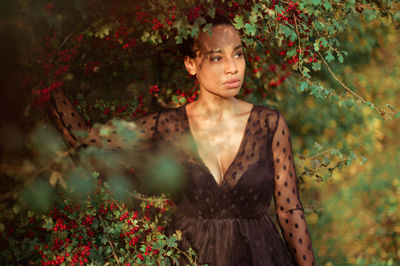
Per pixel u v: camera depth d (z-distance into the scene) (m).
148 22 1.97
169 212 2.36
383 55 4.02
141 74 2.85
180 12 1.74
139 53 2.56
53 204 1.65
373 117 4.00
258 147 1.79
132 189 2.06
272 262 1.76
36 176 1.43
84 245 1.69
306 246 1.83
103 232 1.79
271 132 1.81
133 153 1.83
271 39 2.04
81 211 1.70
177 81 2.79
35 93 1.54
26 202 1.44
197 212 1.77
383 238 3.98
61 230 1.63
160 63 2.77
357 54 3.95
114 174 1.91
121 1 1.88
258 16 1.93
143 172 1.92
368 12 2.34
